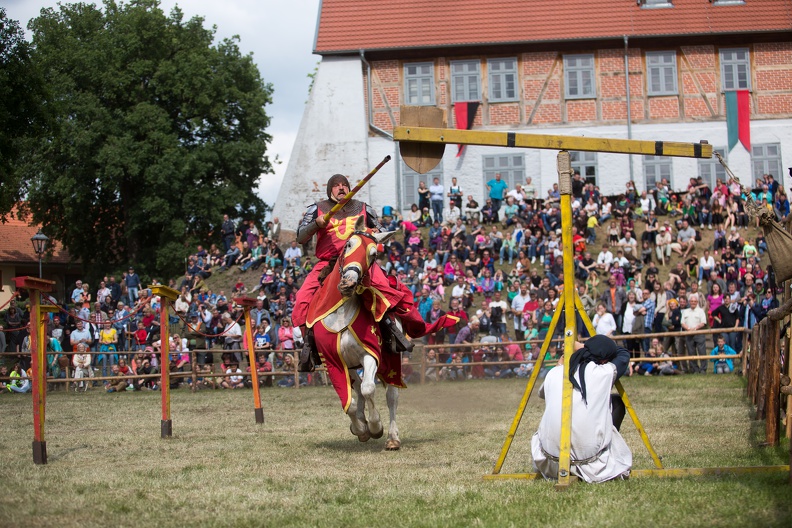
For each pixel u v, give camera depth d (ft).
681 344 70.54
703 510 20.68
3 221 145.79
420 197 113.50
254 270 107.96
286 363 74.23
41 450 31.07
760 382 39.09
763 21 129.29
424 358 71.51
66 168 147.64
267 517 21.95
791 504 20.84
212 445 35.47
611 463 24.80
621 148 25.45
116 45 150.61
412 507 22.61
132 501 23.99
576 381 24.90
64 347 79.92
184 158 143.84
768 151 129.08
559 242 95.35
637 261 93.35
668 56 130.52
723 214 102.78
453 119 131.75
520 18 132.57
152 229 156.46
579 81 131.03
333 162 131.64
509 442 26.50
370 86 132.36
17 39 93.20
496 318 79.41
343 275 30.40
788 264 25.91
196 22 159.22
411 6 135.23
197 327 81.92
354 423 33.12
